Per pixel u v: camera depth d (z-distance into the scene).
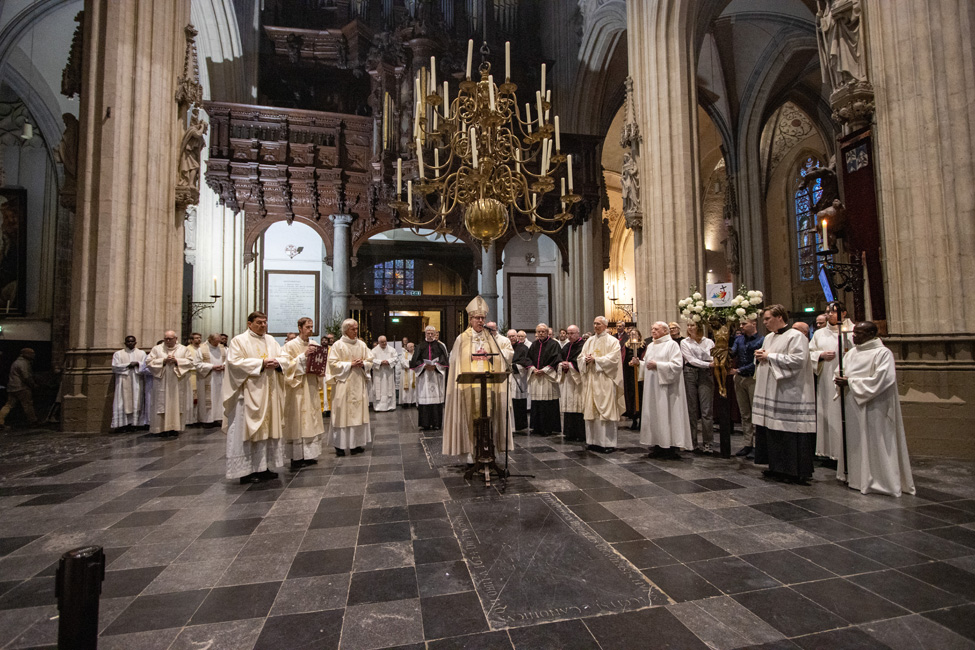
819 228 7.46
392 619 2.46
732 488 4.68
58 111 16.58
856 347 4.62
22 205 16.36
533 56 18.39
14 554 3.31
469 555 3.22
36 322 16.23
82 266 8.38
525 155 15.79
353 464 5.88
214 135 14.20
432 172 14.57
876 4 6.64
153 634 2.34
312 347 5.96
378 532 3.64
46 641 2.33
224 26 15.03
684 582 2.81
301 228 15.05
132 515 4.07
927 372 6.11
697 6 10.56
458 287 17.27
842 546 3.29
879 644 2.21
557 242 16.27
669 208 10.04
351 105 17.67
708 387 6.41
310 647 2.23
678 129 10.13
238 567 3.07
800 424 4.73
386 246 16.70
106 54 8.53
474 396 5.64
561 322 16.16
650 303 10.32
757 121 18.22
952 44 6.20
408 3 16.98
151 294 9.00
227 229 14.16
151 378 8.33
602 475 5.21
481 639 2.29
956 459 5.77
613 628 2.36
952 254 6.08
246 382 5.04
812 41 15.85
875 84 6.64
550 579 2.87
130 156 8.72
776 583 2.79
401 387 11.88
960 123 6.12
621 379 6.38
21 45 15.11
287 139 14.62
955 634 2.29
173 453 6.60
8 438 7.81
